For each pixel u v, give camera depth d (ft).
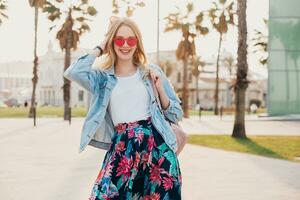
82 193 23.88
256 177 29.30
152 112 12.79
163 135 12.64
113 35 13.10
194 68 242.37
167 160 12.56
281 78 126.31
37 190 24.48
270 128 86.48
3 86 444.14
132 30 13.10
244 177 29.25
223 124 98.58
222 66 323.57
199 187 25.68
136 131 12.64
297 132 75.00
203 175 29.91
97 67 13.20
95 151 43.65
